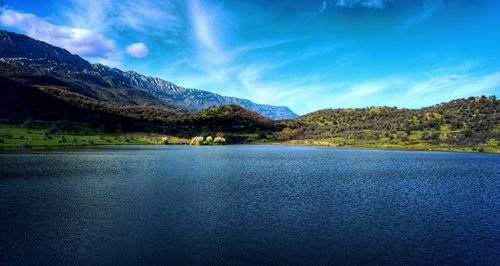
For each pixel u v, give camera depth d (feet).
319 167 347.15
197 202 154.61
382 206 153.38
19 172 254.68
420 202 164.76
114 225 115.14
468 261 88.02
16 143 531.09
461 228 117.70
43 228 110.73
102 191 180.24
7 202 149.28
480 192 198.90
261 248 95.09
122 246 94.99
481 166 386.11
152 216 127.65
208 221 121.90
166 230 110.32
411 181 246.06
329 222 123.24
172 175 255.91
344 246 97.76
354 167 351.67
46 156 400.88
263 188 199.00
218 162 387.75
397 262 86.74
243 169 313.12
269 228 114.32
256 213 135.23
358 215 135.03
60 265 82.12
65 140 634.84
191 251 91.97
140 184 207.21
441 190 204.54
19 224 115.03
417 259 88.89
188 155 498.28
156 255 88.94
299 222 122.62
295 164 379.35
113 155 451.94
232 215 131.23
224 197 167.84
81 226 113.50
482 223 124.98
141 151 568.41
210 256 88.74
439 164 408.87
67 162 337.31
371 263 85.87
